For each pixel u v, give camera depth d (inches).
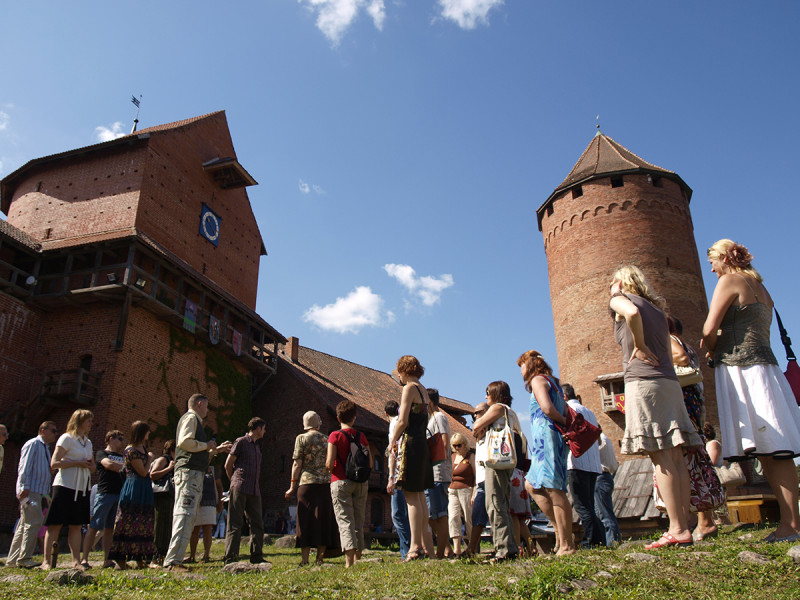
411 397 252.5
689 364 234.1
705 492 224.8
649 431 188.1
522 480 301.0
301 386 1275.8
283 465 1219.9
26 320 911.7
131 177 1017.5
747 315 193.6
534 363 227.8
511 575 170.7
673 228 1395.2
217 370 1095.0
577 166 1567.4
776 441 179.0
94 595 181.5
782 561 160.4
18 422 836.0
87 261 957.2
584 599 145.5
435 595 155.2
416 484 246.7
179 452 293.1
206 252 1157.1
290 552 488.1
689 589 149.6
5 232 904.9
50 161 1082.1
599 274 1365.7
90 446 307.7
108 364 872.3
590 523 265.7
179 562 276.4
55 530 284.7
